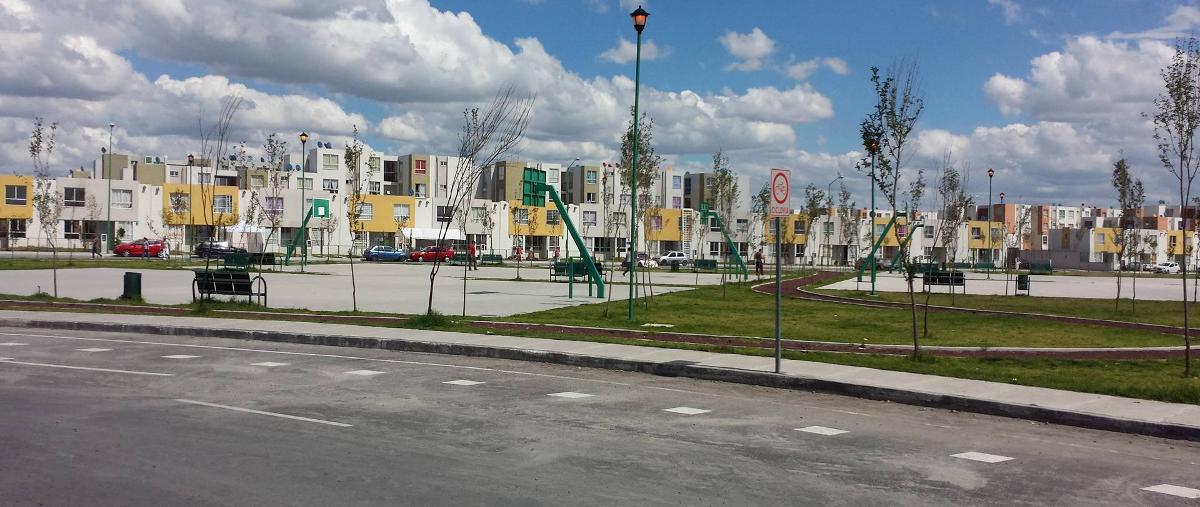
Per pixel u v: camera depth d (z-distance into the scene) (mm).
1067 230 143250
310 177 120875
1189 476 8180
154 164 123812
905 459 8570
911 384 12469
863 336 20750
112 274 45031
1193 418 10305
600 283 33719
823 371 13609
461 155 24422
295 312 23750
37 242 88938
